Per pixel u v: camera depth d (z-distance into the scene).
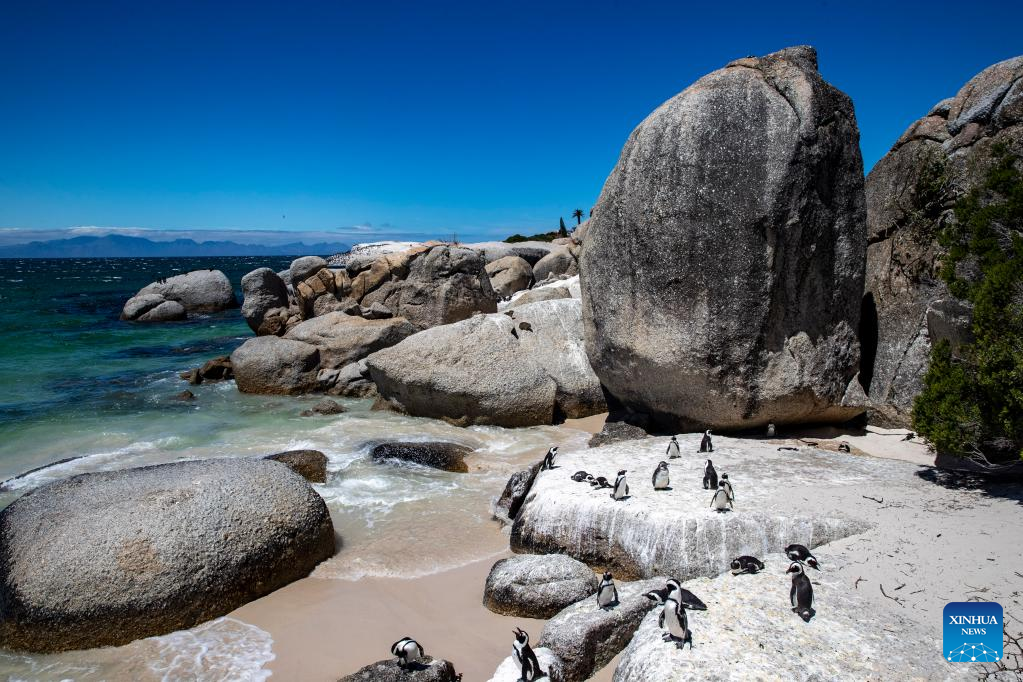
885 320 14.50
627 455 12.23
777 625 6.98
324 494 12.53
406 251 26.44
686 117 13.86
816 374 13.38
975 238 9.99
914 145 14.53
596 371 15.69
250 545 9.08
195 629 8.35
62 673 7.55
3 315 39.75
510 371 17.02
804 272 13.26
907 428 13.41
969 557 7.90
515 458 14.62
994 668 6.29
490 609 8.75
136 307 38.09
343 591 9.22
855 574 7.83
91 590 8.12
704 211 13.45
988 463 9.84
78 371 23.98
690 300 13.58
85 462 13.95
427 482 13.23
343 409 18.62
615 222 14.68
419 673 7.10
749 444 12.95
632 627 7.76
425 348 17.41
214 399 19.92
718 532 8.94
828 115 13.24
